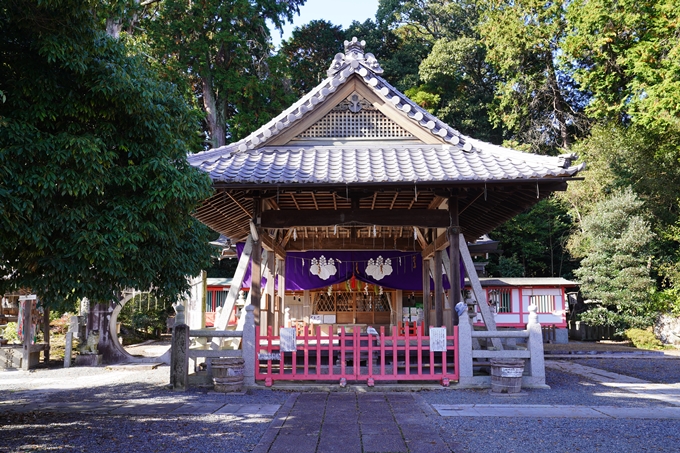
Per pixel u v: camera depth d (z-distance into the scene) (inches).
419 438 221.3
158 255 249.1
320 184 344.2
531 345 354.9
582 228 987.3
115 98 224.4
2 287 226.2
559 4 1064.2
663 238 911.7
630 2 828.0
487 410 279.0
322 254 586.2
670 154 917.2
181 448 206.7
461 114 1269.7
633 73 889.5
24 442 215.0
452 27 1439.5
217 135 1135.6
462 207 433.1
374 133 411.8
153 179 236.8
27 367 527.2
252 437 223.5
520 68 1188.5
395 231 569.6
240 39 1086.4
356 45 442.0
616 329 896.3
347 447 208.1
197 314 606.9
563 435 227.5
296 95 1176.8
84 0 214.5
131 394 339.6
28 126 204.7
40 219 203.9
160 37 1021.8
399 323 660.1
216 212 422.9
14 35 216.1
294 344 350.9
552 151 1224.8
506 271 1144.8
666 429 239.1
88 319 585.6
